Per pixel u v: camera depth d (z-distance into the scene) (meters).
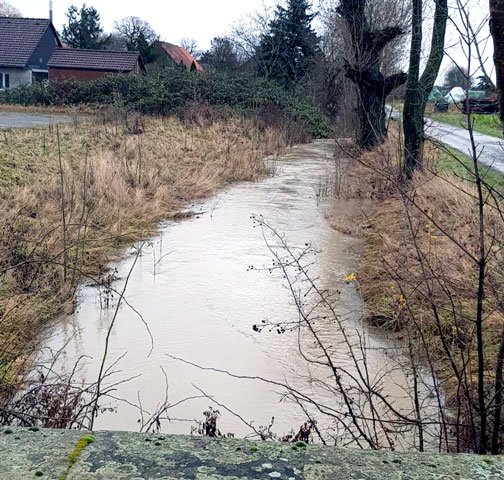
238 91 29.64
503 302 4.43
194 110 25.69
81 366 5.79
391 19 20.11
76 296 7.68
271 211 13.27
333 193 15.22
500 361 3.14
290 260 9.41
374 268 8.41
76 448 1.66
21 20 42.97
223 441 1.74
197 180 15.56
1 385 4.53
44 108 30.89
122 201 12.16
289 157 22.95
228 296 7.80
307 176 18.52
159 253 9.73
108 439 1.73
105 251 9.39
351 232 11.15
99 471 1.55
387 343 6.33
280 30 39.81
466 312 5.63
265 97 29.91
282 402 5.15
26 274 7.67
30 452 1.63
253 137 24.38
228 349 6.23
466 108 3.17
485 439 3.28
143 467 1.58
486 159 14.36
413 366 3.76
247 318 7.07
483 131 19.36
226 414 4.97
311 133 30.19
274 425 4.78
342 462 1.64
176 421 4.86
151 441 1.72
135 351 6.17
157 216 12.18
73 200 11.10
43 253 8.12
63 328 6.76
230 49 46.91
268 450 1.69
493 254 4.36
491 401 3.21
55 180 12.10
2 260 7.76
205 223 11.99
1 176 11.86
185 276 8.59
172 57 53.78
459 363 5.24
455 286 4.95
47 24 42.88
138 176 14.22
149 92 27.47
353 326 6.85
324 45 36.78
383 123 16.73
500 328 5.40
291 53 40.34
